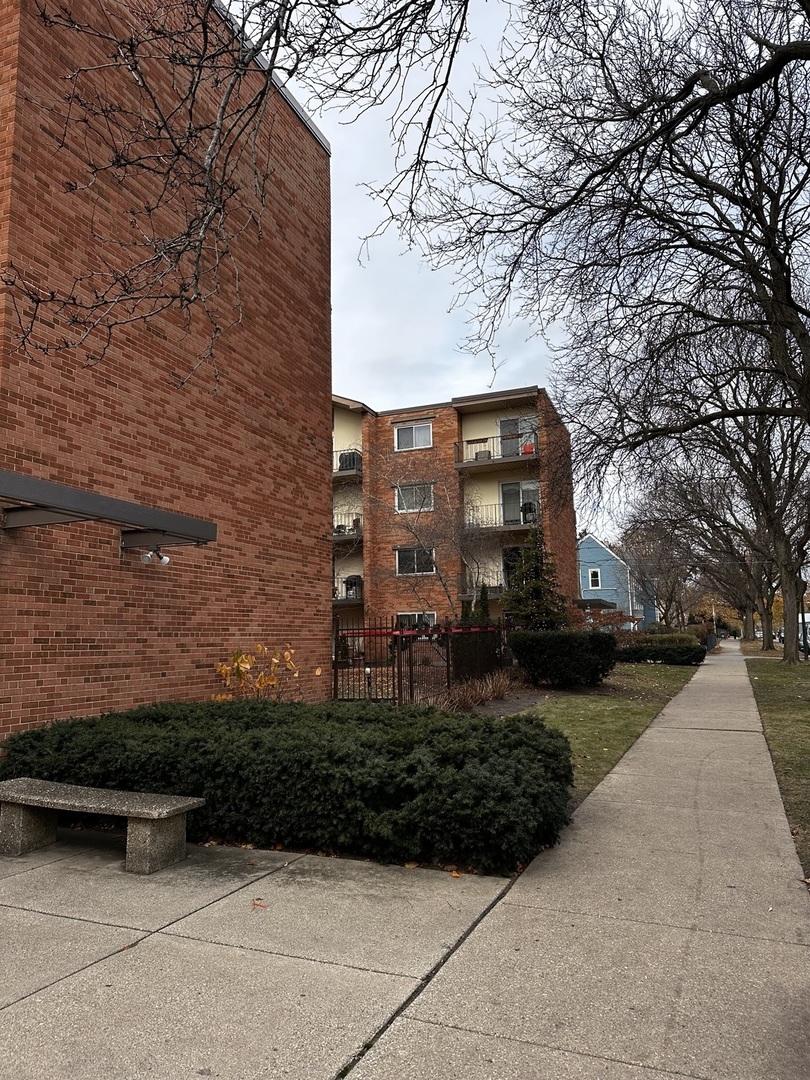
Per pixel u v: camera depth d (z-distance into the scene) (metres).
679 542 36.69
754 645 58.44
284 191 12.26
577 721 12.52
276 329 11.80
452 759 5.79
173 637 9.07
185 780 5.95
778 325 10.77
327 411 13.36
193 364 9.66
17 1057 2.86
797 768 8.51
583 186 7.60
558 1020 3.13
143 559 8.32
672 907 4.45
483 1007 3.25
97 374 7.98
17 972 3.61
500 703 14.80
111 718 7.25
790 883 4.85
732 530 30.53
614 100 8.53
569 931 4.09
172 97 9.33
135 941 3.97
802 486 25.97
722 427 19.97
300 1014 3.18
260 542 11.05
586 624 31.44
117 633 8.17
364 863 5.39
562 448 13.36
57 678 7.34
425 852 5.38
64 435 7.49
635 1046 2.93
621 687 18.28
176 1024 3.10
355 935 4.04
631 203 8.33
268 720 7.30
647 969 3.62
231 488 10.41
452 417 29.44
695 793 7.43
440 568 27.89
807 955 3.77
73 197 7.73
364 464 29.39
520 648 17.75
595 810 6.83
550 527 25.97
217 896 4.68
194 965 3.66
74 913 4.39
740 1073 2.74
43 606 7.22
